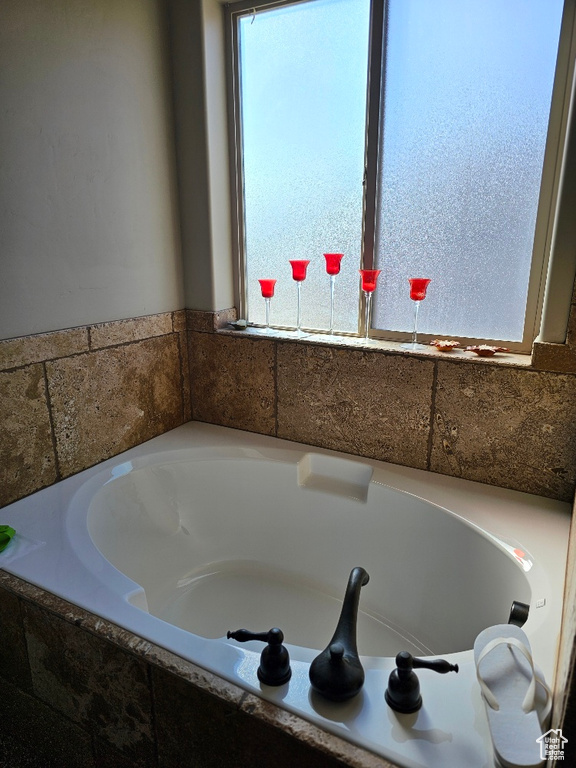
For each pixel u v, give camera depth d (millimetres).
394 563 1732
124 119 1845
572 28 1481
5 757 1420
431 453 1821
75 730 1271
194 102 1989
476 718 917
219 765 1014
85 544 1446
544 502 1637
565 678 773
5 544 1410
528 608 1194
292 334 2086
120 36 1788
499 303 1768
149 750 1125
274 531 1974
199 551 1971
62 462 1777
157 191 2023
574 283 1480
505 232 1709
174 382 2207
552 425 1604
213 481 2006
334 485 1893
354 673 951
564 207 1447
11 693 1394
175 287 2172
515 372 1615
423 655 1590
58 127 1626
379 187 1874
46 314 1676
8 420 1596
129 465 1904
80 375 1798
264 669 982
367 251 1936
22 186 1551
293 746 896
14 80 1489
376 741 875
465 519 1543
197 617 1747
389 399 1850
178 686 1012
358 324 2027
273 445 2059
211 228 2084
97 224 1799
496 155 1670
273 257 2156
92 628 1123
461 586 1542
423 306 1896
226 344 2148
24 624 1270
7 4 1445
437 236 1818
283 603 1819
